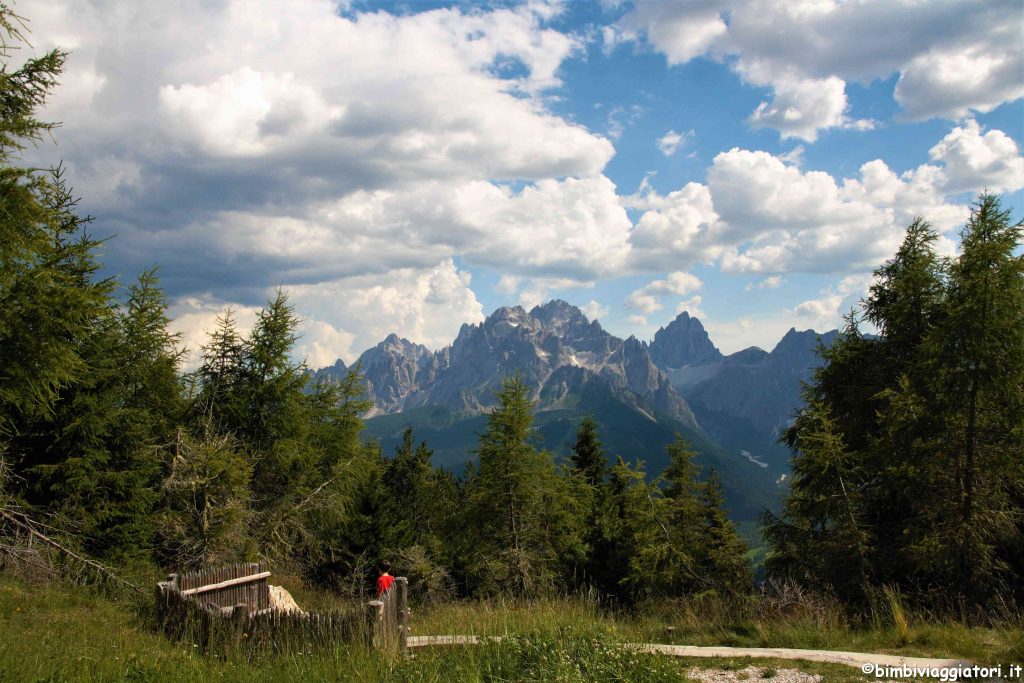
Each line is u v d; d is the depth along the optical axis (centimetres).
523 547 1967
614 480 3006
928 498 1378
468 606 1201
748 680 657
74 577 1448
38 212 1071
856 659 695
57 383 1170
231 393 2250
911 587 1432
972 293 1290
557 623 851
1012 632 748
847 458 1546
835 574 1527
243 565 1248
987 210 1303
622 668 661
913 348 1814
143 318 1944
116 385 1764
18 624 1012
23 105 1083
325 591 2242
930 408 1370
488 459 2027
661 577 2211
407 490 3419
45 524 1490
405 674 692
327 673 722
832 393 2047
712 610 1152
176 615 1020
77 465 1564
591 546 2406
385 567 1039
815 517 1630
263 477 2267
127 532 1644
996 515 1272
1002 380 1266
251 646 884
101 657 802
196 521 1717
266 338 2341
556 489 2053
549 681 632
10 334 1083
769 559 1838
